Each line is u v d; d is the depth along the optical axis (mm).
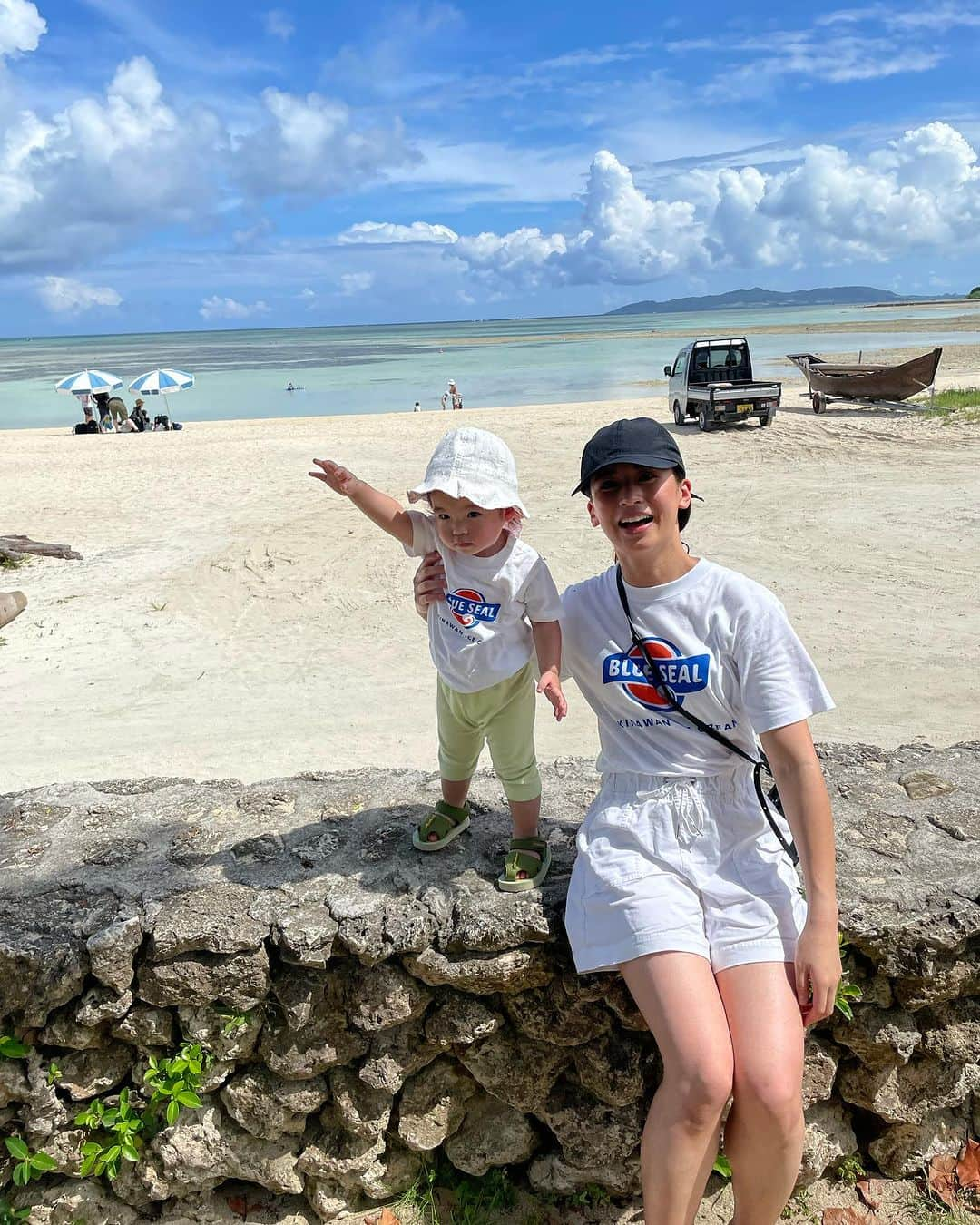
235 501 14344
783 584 9273
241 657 8227
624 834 2352
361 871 2727
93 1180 2602
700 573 2396
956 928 2449
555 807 3184
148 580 10430
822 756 3498
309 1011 2453
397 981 2459
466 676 2488
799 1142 2020
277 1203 2652
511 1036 2551
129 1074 2570
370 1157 2559
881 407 21188
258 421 25266
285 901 2562
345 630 8820
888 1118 2631
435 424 22719
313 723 6836
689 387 19828
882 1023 2545
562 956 2465
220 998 2439
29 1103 2494
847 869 2693
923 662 7379
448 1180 2664
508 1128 2637
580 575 9836
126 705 7262
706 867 2299
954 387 23750
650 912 2182
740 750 2385
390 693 7340
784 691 2242
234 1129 2586
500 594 2439
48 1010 2426
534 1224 2559
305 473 16328
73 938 2441
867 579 9375
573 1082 2578
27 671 8023
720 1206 2545
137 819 3131
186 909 2518
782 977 2137
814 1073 2574
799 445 16906
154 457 18594
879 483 13492
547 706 7074
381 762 6164
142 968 2451
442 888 2604
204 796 3309
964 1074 2645
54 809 3223
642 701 2398
